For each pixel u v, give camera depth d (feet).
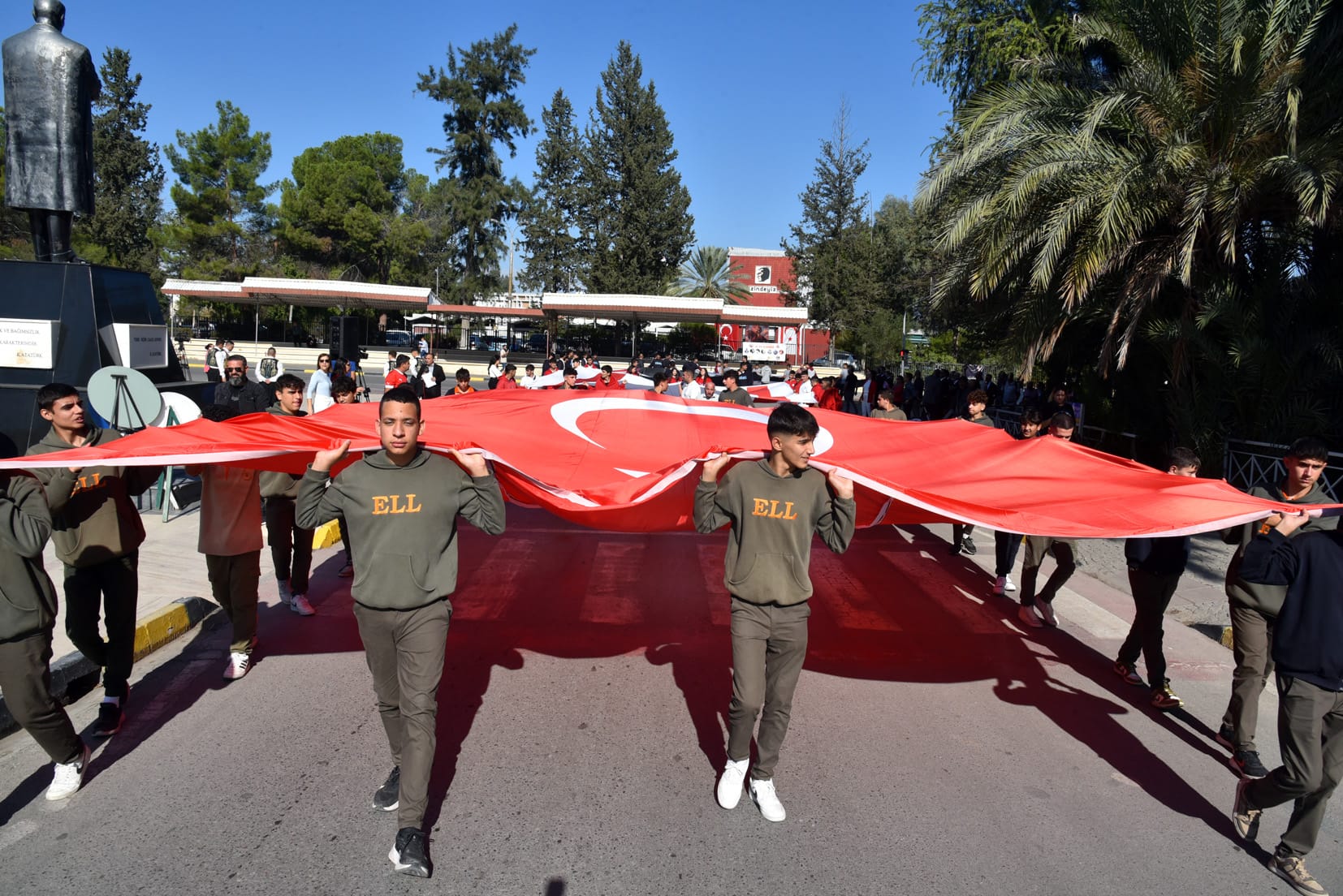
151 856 11.82
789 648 12.98
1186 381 39.81
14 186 35.09
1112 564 30.01
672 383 46.73
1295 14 33.30
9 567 12.10
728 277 205.87
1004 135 38.88
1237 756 15.12
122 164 155.63
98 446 15.07
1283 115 32.73
